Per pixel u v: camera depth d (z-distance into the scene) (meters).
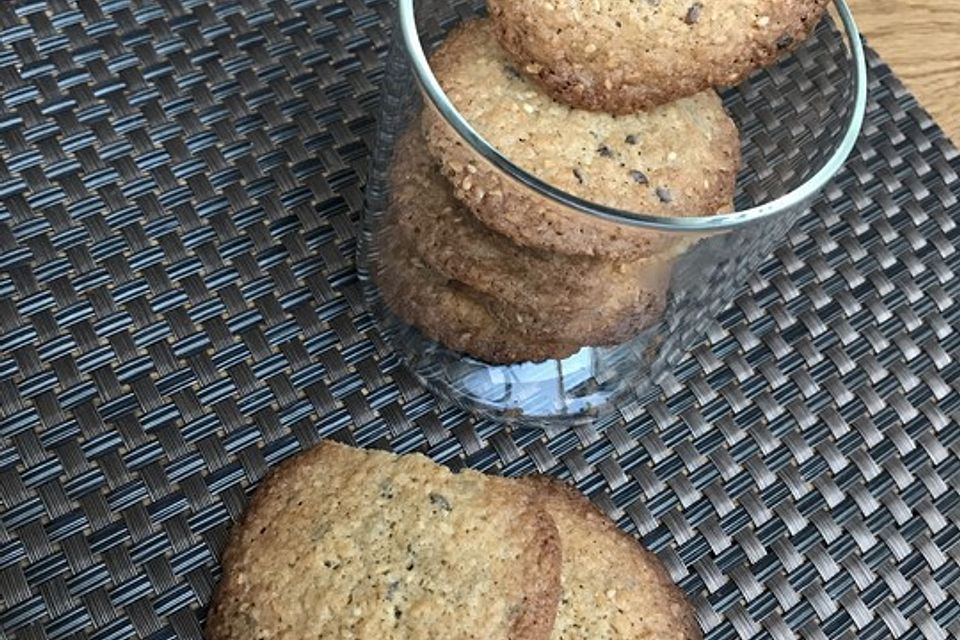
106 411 0.38
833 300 0.42
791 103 0.36
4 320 0.38
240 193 0.41
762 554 0.38
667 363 0.39
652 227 0.32
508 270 0.35
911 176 0.44
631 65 0.34
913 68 0.46
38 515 0.36
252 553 0.35
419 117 0.34
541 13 0.34
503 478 0.36
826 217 0.43
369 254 0.39
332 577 0.34
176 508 0.37
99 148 0.41
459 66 0.36
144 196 0.40
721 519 0.39
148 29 0.43
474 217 0.35
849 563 0.39
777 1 0.34
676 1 0.34
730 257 0.35
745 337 0.41
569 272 0.35
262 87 0.43
